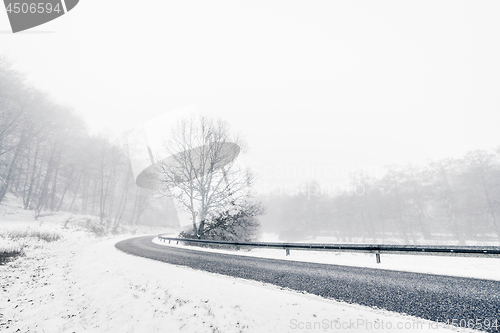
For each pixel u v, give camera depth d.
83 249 16.44
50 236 19.77
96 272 9.48
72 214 37.97
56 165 38.22
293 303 5.32
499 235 34.34
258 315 4.81
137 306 5.82
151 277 8.07
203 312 5.16
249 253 14.13
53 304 6.55
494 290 5.58
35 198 35.75
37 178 36.75
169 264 10.32
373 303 5.20
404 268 8.35
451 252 8.47
